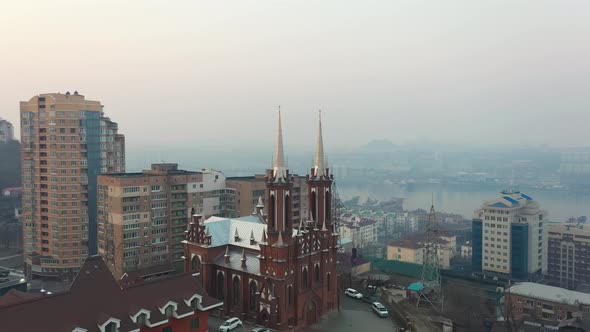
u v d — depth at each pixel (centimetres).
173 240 15800
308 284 9506
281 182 8844
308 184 10006
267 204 9031
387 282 13988
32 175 17112
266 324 9006
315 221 9962
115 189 14612
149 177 15125
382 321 9750
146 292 7288
